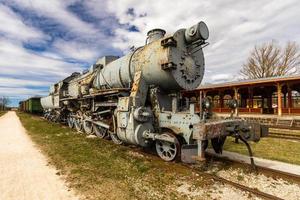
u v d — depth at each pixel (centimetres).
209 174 560
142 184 522
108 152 820
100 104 1045
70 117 1675
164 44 684
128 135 730
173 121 669
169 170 606
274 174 573
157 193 474
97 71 1219
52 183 546
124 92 841
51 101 2272
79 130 1422
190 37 704
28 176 600
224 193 471
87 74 1398
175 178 554
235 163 666
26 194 487
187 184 518
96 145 949
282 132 1358
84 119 1285
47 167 676
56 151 865
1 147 989
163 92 770
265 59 4066
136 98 726
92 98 1164
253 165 611
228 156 763
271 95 2267
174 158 644
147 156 752
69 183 540
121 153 802
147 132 702
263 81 1867
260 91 2439
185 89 727
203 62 797
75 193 482
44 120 2550
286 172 589
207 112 689
